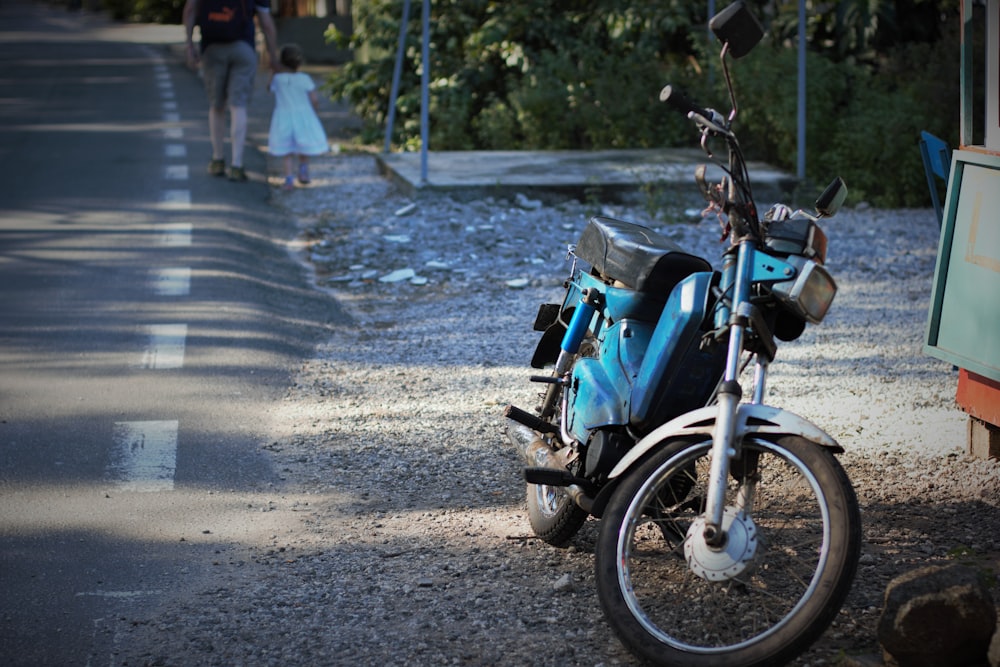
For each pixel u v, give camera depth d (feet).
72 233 33.30
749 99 43.34
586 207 38.11
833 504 10.52
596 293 14.35
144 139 50.49
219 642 12.10
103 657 11.78
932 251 33.27
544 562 14.08
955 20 45.32
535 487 14.76
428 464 17.47
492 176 39.93
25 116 57.62
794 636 10.30
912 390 20.54
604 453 12.75
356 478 16.92
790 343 24.11
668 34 51.93
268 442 18.34
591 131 47.85
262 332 24.39
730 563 10.94
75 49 105.09
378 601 13.04
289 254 32.78
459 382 21.53
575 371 14.03
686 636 11.93
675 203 37.32
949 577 10.94
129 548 14.46
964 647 10.77
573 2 54.49
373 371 22.25
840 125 41.37
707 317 12.10
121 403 19.93
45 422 18.93
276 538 14.83
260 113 61.52
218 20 40.75
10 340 23.47
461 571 13.83
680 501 13.03
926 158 18.35
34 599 13.05
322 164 47.70
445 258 32.07
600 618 12.59
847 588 10.27
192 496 16.15
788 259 11.22
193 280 28.37
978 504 15.29
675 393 12.41
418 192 38.19
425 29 38.99
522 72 52.39
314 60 96.07
